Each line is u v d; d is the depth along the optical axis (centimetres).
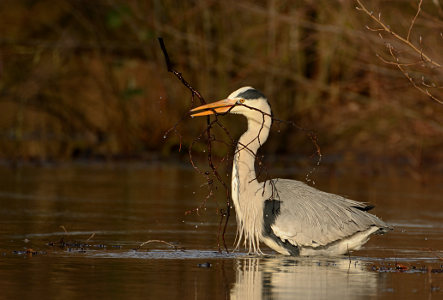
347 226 1024
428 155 2103
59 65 2383
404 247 1082
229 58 2239
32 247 1016
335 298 750
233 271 882
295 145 2252
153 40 2291
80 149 2297
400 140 2142
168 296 745
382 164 2152
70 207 1404
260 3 2216
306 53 2280
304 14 2125
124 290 766
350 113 2202
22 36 2486
